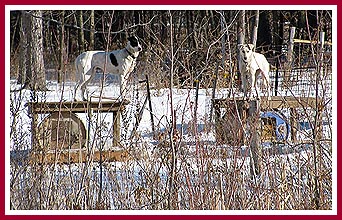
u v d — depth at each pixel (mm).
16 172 10188
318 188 9312
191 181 10141
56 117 14812
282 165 10648
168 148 10461
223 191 9531
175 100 20062
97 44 37594
